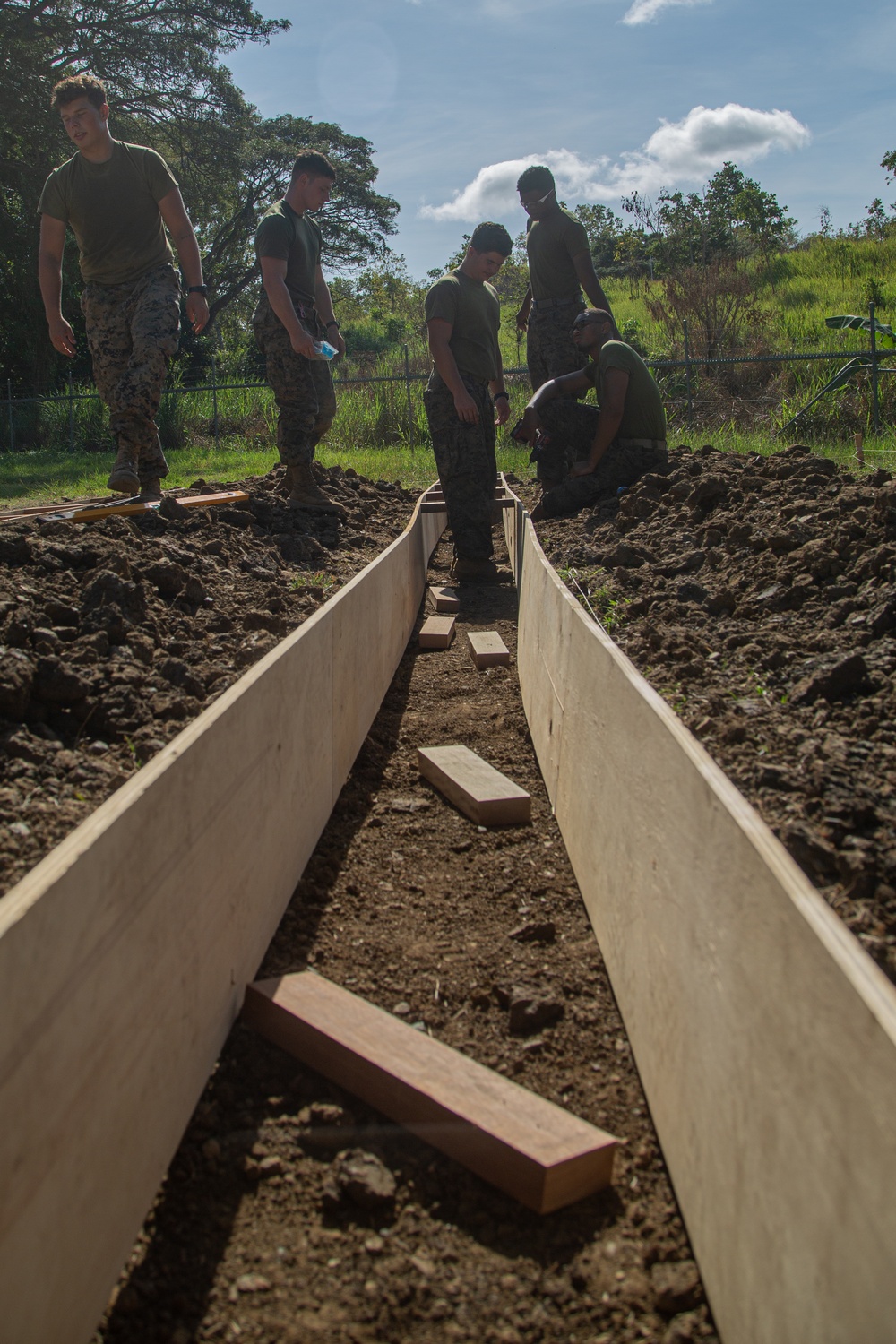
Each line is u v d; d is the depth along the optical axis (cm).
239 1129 206
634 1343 160
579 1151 187
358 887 304
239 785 231
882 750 235
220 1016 222
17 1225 127
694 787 186
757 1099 143
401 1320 164
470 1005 250
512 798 354
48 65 2581
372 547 593
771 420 1189
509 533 773
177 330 517
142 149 502
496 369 678
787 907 137
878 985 113
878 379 1128
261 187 3500
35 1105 132
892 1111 102
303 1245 179
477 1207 189
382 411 1524
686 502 512
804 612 344
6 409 1950
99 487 999
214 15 2784
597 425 677
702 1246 168
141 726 277
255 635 372
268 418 1731
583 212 3350
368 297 4509
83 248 516
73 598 342
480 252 629
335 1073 219
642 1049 218
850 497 413
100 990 154
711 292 1599
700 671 314
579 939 281
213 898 214
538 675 423
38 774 238
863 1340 105
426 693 498
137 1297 165
